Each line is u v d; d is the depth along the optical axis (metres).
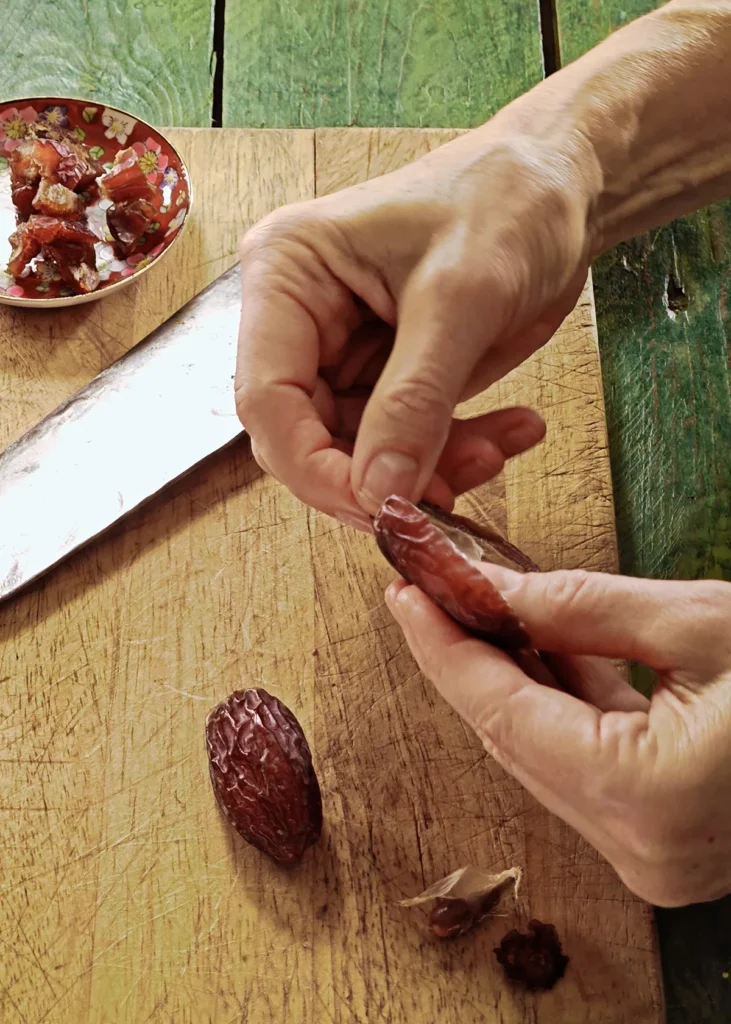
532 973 0.47
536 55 0.62
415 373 0.46
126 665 0.51
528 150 0.48
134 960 0.48
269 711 0.49
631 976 0.48
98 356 0.55
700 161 0.51
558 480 0.53
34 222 0.55
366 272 0.47
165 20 0.62
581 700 0.46
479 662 0.45
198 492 0.53
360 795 0.49
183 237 0.57
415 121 0.61
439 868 0.49
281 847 0.48
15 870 0.48
